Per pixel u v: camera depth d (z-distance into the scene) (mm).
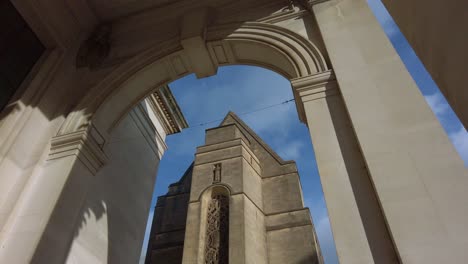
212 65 8008
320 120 5051
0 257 5184
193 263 17875
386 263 3484
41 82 7180
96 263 7227
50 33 7625
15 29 7191
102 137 7281
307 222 21547
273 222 22234
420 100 4469
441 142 3930
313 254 19875
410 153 3957
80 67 8094
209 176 22625
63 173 6172
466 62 2295
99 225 7543
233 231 18406
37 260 5172
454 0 2332
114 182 8453
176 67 8062
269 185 25016
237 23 7660
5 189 5887
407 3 3029
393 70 5000
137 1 8773
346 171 4375
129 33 8727
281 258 20172
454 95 2547
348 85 5070
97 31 8781
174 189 30828
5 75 6793
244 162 23281
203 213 20312
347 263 3557
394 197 3656
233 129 26406
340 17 6273
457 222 3254
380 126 4379
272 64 7293
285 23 7133
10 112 6488
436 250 3150
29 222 5570
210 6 8352
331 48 5766
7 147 6105
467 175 3551
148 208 10031
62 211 5848
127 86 7750
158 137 11453
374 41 5562
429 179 3654
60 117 7156
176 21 8422
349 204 4039
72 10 8297
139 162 9953
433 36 2697
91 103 7289
